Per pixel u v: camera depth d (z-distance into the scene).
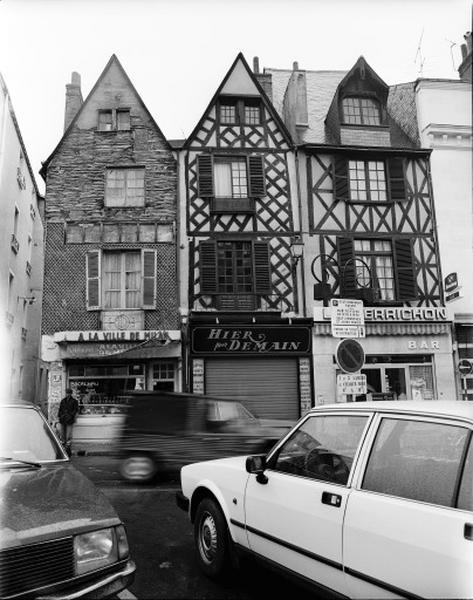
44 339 14.41
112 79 16.17
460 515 2.36
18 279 17.67
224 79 16.20
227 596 3.68
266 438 8.40
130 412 8.64
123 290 14.98
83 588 2.77
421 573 2.39
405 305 15.48
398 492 2.72
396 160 16.31
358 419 3.21
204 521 4.26
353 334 9.26
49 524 2.83
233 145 15.99
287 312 15.05
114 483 8.36
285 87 19.81
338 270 15.43
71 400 13.24
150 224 15.28
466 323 15.47
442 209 16.25
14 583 2.57
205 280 14.90
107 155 15.66
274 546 3.41
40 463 3.89
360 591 2.70
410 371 15.10
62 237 15.06
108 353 14.18
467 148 16.70
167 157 15.70
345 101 17.03
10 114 15.38
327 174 16.11
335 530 2.91
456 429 2.62
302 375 14.70
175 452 8.31
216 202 15.48
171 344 14.43
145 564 4.35
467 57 17.02
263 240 15.38
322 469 3.28
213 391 14.41
